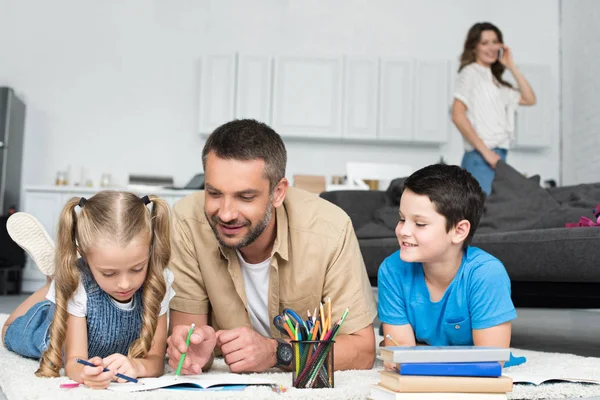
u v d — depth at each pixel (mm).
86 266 1561
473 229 1692
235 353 1501
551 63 7086
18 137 6332
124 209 1403
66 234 1475
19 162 6383
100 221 1385
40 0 6688
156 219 1530
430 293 1743
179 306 1782
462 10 7074
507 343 1682
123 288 1424
